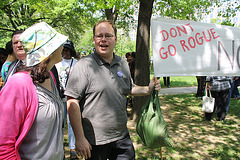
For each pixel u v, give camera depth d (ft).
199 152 11.04
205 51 8.51
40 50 3.84
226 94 15.75
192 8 26.96
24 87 3.56
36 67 3.79
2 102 3.39
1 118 3.33
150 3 14.93
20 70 3.79
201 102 22.82
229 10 25.31
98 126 5.60
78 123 5.33
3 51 10.36
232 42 8.99
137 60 15.64
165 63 7.75
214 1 27.17
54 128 4.08
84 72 5.48
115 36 6.18
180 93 29.25
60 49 4.40
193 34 8.36
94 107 5.58
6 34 59.98
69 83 5.51
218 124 15.53
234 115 17.98
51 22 56.49
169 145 6.68
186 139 12.76
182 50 8.07
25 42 3.79
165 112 19.01
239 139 12.80
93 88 5.51
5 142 3.32
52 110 3.94
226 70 8.80
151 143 6.64
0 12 42.86
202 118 17.04
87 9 34.91
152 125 6.54
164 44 7.82
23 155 3.71
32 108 3.63
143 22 15.25
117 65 6.17
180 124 15.57
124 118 6.10
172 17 26.50
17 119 3.44
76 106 5.34
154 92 7.00
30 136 3.70
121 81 6.03
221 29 8.94
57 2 34.19
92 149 5.73
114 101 5.75
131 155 6.19
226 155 10.69
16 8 46.01
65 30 65.77
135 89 6.98
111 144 5.88
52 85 4.51
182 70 7.98
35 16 64.69
